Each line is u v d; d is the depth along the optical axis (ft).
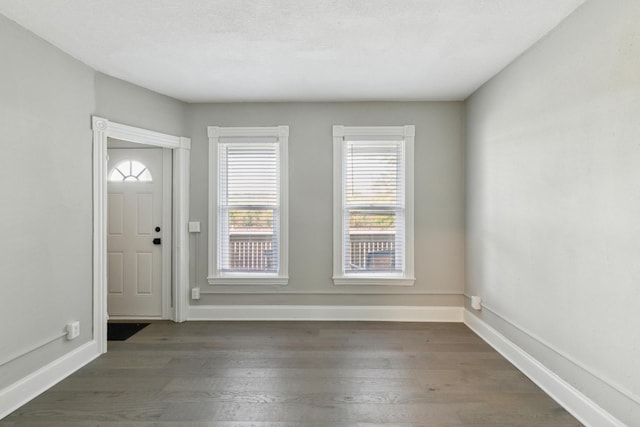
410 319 12.87
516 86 9.17
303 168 12.81
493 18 7.30
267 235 13.00
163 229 12.94
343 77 10.52
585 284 6.75
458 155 12.76
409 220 12.73
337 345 10.53
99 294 9.75
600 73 6.33
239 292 12.96
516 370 8.92
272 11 7.06
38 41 7.93
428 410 7.13
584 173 6.76
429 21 7.43
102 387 8.04
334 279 12.80
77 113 9.08
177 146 12.39
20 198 7.52
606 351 6.25
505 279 9.78
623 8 5.82
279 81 10.81
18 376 7.45
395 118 12.76
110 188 13.11
